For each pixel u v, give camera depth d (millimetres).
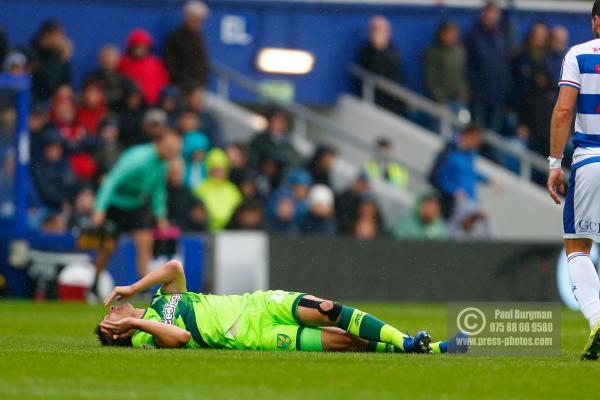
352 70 78188
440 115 75875
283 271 62625
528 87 77188
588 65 27781
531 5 81000
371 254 64875
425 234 69312
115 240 60062
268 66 77375
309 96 78188
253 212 66625
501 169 77000
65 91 66812
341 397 19828
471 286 66125
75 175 65562
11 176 60250
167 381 21719
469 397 20125
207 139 69250
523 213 76875
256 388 20828
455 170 71500
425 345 26844
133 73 70062
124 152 67250
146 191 59875
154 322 27594
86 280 60062
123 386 21000
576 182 27938
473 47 76500
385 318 49594
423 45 79688
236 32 77375
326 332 27391
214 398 19469
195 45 71938
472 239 66312
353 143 76500
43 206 65000
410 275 65438
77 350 27797
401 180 76000
